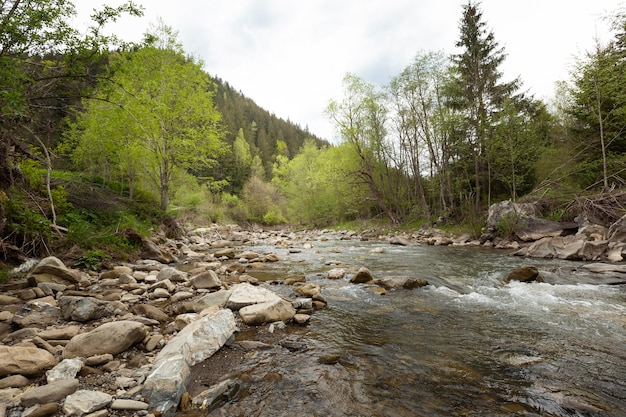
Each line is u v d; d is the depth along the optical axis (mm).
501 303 6816
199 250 16750
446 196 29312
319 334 5078
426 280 9078
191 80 18641
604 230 13141
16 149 7941
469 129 23375
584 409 3094
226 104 104250
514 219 16719
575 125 21078
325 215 40438
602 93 16219
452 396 3324
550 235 15375
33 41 6207
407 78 26562
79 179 14469
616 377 3711
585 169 17922
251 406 3102
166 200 19047
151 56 17250
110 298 6227
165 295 6809
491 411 3062
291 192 47000
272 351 4398
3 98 5891
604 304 6609
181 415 2916
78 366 3504
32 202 9406
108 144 17406
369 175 30297
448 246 18312
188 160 19875
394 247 18344
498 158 21172
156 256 11641
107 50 7102
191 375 3678
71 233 9414
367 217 36844
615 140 17359
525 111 24688
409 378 3701
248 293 6270
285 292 7617
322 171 35219
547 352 4398
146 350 4242
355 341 4805
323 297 6969
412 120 28078
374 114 29172
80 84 7652
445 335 5055
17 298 5633
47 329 4621
